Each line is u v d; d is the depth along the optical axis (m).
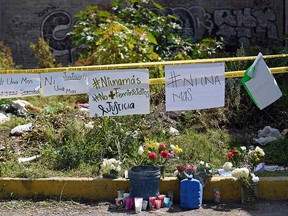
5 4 19.81
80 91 8.20
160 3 19.77
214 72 8.30
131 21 14.30
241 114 10.72
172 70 8.20
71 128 9.24
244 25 19.92
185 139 9.40
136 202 7.36
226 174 8.09
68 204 7.69
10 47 19.83
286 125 10.53
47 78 8.12
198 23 19.92
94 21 14.41
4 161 8.66
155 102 10.88
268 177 8.02
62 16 19.81
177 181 7.82
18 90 8.10
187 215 7.25
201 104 8.30
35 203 7.71
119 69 8.22
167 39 14.41
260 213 7.35
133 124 9.55
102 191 7.86
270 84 8.27
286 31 19.22
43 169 8.28
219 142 9.48
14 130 9.91
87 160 8.59
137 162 8.35
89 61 12.96
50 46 19.81
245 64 11.58
